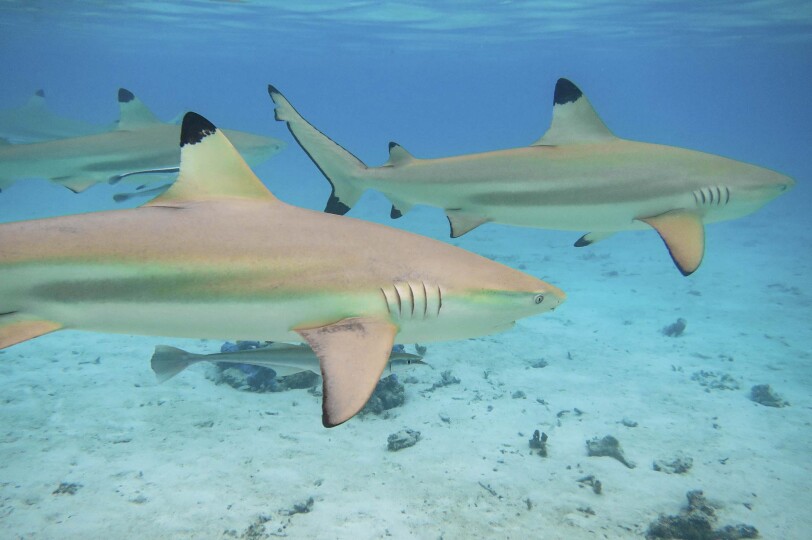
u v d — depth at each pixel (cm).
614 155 144
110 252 79
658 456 175
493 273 87
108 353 241
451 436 182
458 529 138
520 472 163
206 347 254
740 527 142
